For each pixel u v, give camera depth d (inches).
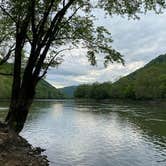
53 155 1220.5
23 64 872.9
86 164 1115.3
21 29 723.4
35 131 1971.0
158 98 7854.3
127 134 1919.3
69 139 1676.9
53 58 780.0
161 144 1561.3
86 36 772.0
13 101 737.6
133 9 727.7
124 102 7667.3
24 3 675.4
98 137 1776.6
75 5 759.1
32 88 737.6
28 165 658.2
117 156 1267.2
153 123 2578.7
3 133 737.6
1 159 628.7
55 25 726.5
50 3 714.8
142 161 1187.3
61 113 3806.6
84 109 4677.7
